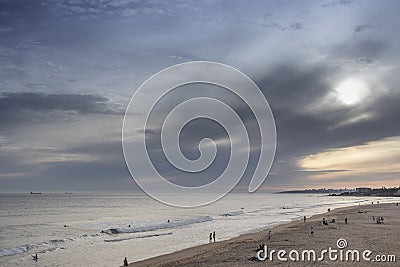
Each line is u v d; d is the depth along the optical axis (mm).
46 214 103062
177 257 34281
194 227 64312
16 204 160250
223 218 84062
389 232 45031
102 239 50562
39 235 57031
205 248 39156
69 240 50031
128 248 42094
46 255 38500
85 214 103188
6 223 77312
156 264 31109
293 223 63375
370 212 84062
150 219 84250
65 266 32906
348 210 94312
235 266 26703
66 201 196500
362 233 44156
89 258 36375
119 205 157125
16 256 38344
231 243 41031
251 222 71938
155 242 46594
